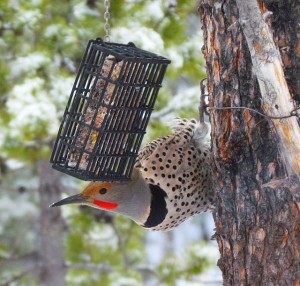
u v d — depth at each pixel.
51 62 14.64
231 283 9.15
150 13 14.73
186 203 10.36
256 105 8.74
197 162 10.38
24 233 22.16
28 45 15.34
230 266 9.13
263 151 8.75
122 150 9.74
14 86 14.83
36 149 14.84
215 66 9.02
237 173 8.92
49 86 14.62
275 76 7.92
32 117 13.95
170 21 14.84
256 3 7.85
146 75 9.68
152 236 30.23
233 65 8.85
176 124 10.82
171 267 17.38
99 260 17.95
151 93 9.82
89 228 17.61
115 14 14.42
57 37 14.64
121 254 18.17
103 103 9.48
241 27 8.30
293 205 8.52
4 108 15.39
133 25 14.52
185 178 10.27
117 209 10.21
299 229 8.54
